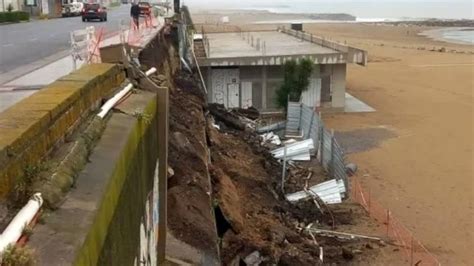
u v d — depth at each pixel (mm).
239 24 134750
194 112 27781
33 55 23125
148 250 10172
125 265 7195
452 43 101688
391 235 19594
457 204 22906
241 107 40406
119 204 6664
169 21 47125
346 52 39500
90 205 5230
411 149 31594
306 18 190625
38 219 4727
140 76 12578
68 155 6129
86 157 6609
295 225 19844
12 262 3764
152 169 11125
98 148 7152
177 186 15438
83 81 8445
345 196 23156
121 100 10406
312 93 40625
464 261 17875
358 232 19766
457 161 29156
